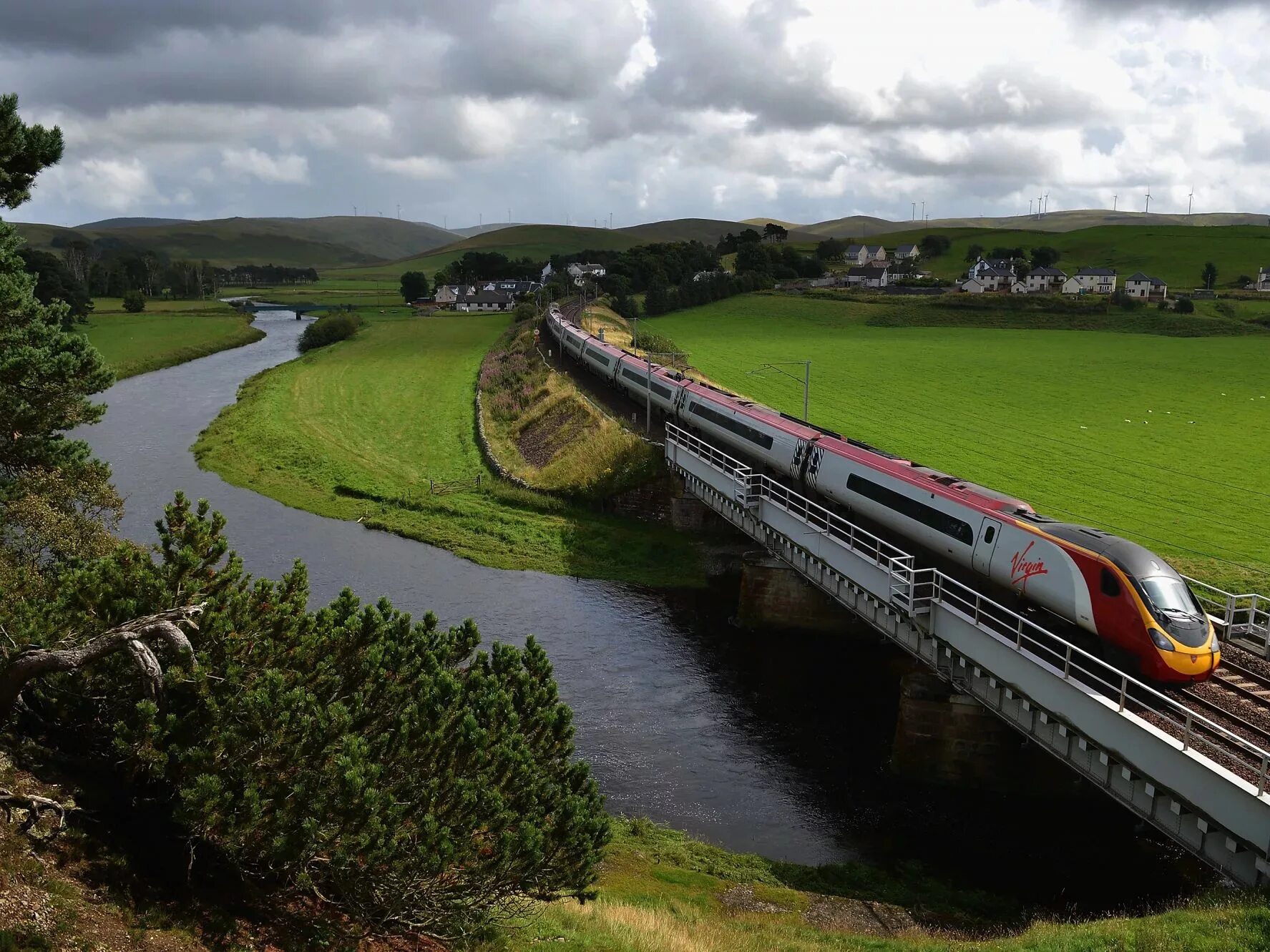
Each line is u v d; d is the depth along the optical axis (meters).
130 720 14.53
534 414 81.12
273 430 79.00
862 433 76.12
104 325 151.00
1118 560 25.45
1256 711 23.36
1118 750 22.62
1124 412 83.81
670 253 198.38
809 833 28.23
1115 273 197.75
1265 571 42.69
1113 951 17.19
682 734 34.19
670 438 58.53
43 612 16.36
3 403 28.14
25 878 11.94
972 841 27.80
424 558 53.53
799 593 43.97
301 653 16.50
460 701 16.77
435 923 15.20
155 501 61.16
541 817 15.98
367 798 13.16
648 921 19.53
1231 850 19.88
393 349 128.38
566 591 49.22
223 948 12.70
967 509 32.75
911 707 31.20
